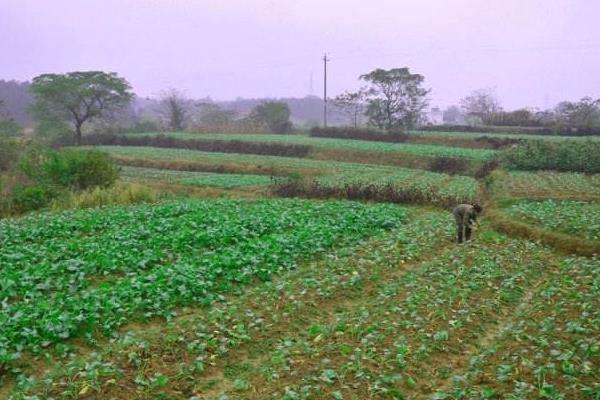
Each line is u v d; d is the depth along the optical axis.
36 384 9.73
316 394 9.52
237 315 12.86
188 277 14.64
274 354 11.17
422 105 83.25
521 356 10.99
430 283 15.91
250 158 58.22
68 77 76.12
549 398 9.34
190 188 39.94
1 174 36.84
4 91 139.00
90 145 76.69
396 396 9.68
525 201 31.33
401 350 11.09
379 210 27.81
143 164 55.53
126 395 9.46
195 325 12.15
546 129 71.00
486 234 23.73
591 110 78.12
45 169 34.12
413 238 21.78
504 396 9.49
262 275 16.12
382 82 82.38
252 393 9.72
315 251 19.11
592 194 33.44
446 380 10.53
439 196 32.66
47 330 11.42
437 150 57.28
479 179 46.38
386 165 55.19
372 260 18.38
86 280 15.23
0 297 13.66
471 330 12.84
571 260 19.75
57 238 20.64
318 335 11.94
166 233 20.91
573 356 10.83
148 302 13.22
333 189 34.53
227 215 24.06
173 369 10.42
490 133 72.31
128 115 105.50
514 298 15.44
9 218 27.22
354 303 14.84
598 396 9.30
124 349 10.91
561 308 13.92
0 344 10.55
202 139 71.00
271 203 29.69
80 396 9.28
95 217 23.84
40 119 78.00
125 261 16.83
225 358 11.16
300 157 61.50
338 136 74.94
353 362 10.63
